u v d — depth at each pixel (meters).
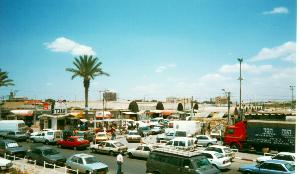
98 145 36.22
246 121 36.31
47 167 28.14
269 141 33.81
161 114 94.88
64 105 71.69
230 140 37.31
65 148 40.75
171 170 19.67
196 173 18.23
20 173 24.77
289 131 32.38
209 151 26.75
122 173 24.16
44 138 44.75
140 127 58.31
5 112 78.50
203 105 122.12
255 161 30.09
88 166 24.34
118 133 58.56
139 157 32.28
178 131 44.75
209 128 58.84
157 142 46.47
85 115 60.38
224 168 25.77
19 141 48.19
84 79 58.78
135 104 96.38
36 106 86.50
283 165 20.28
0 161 25.58
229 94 56.72
